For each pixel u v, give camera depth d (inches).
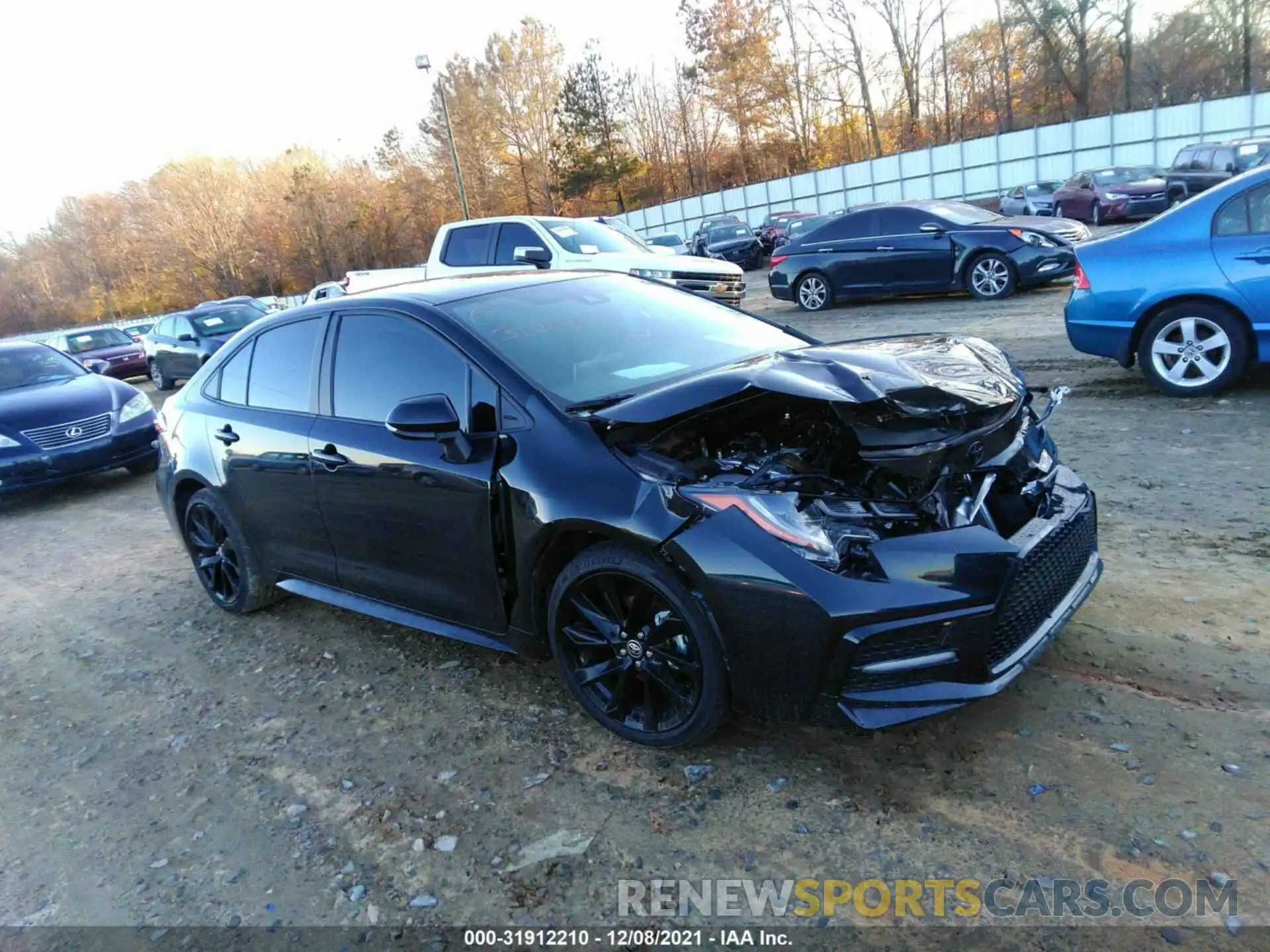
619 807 109.6
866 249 524.4
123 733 147.6
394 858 106.2
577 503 111.6
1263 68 1640.0
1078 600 118.2
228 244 2632.9
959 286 498.3
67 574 245.9
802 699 101.7
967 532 101.5
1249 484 182.4
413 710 140.4
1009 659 105.3
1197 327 244.2
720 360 140.0
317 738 136.4
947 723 115.7
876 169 1419.8
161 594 216.5
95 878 110.7
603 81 2102.6
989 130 2014.0
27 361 378.0
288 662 165.8
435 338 136.7
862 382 106.0
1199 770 100.7
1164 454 208.5
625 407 109.4
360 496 142.6
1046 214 1082.1
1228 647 123.8
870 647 96.7
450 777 120.7
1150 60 1750.7
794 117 2154.3
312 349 158.4
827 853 97.0
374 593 151.4
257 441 163.9
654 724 117.1
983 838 95.8
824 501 103.3
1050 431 239.3
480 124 2225.6
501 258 489.1
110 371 759.7
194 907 102.7
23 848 119.4
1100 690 118.3
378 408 142.9
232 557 188.1
